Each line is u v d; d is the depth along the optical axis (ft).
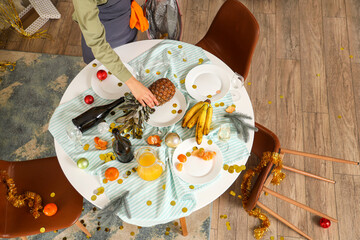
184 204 4.89
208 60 6.15
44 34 9.70
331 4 10.28
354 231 7.34
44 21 9.84
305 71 9.24
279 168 5.92
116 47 6.53
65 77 9.05
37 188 5.98
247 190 6.52
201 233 7.16
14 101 8.70
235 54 7.11
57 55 9.34
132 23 6.62
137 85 5.16
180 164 5.03
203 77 5.88
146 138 5.37
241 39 6.79
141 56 6.15
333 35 9.80
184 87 5.87
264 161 5.35
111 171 4.96
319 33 9.83
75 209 5.73
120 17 6.30
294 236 7.25
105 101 5.70
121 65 5.08
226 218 7.39
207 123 5.18
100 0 5.63
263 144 5.84
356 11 10.18
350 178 7.88
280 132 8.43
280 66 9.31
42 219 5.61
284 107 8.73
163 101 5.35
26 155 8.04
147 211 4.81
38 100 8.72
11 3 9.50
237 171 5.11
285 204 7.58
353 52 9.52
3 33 9.72
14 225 5.50
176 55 6.22
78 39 9.62
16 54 9.37
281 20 10.05
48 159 6.22
